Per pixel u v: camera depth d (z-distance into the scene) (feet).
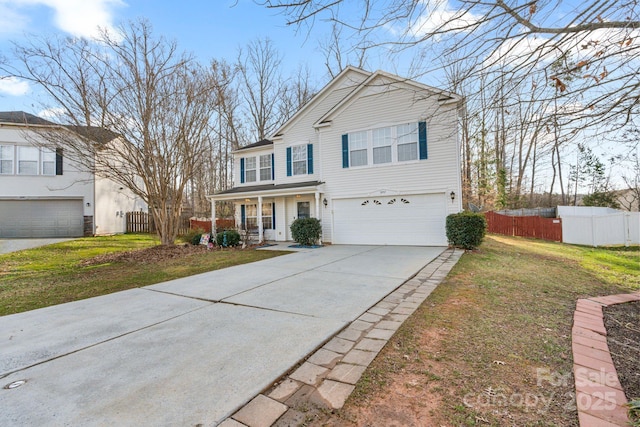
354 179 40.50
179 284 20.97
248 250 38.14
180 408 7.31
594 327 12.12
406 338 10.94
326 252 34.01
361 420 6.75
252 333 11.82
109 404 7.56
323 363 9.34
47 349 10.94
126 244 46.55
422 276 20.75
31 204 55.21
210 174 83.71
